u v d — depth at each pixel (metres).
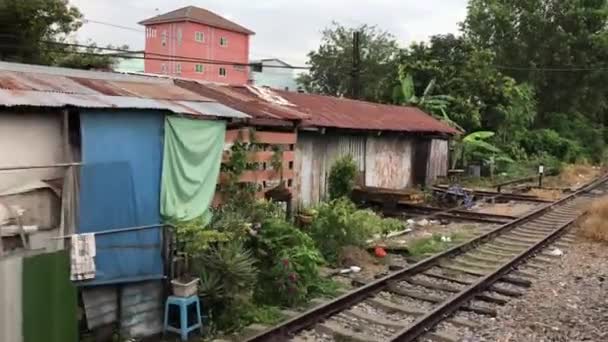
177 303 7.03
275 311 8.05
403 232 14.48
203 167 8.66
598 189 26.94
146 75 11.50
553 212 18.86
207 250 7.83
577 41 47.00
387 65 57.00
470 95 34.31
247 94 14.77
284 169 13.05
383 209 17.25
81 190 6.59
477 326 7.92
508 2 49.69
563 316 8.45
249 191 11.08
